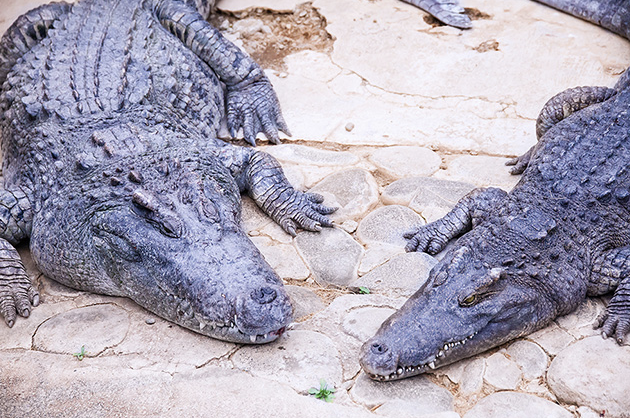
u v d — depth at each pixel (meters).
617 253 3.96
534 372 3.56
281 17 7.12
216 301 3.60
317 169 5.25
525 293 3.67
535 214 4.02
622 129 4.49
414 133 5.56
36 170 4.65
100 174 4.27
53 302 4.22
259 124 5.83
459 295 3.56
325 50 6.62
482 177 5.07
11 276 4.23
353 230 4.72
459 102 5.85
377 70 6.28
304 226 4.70
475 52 6.37
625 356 3.53
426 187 4.96
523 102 5.79
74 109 4.90
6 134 5.32
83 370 3.65
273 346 3.72
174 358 3.70
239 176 4.88
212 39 5.86
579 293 3.88
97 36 5.58
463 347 3.55
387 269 4.28
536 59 6.22
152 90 5.26
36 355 3.77
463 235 4.35
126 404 3.43
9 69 6.09
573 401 3.37
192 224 3.87
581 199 4.12
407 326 3.53
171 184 4.12
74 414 3.40
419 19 6.91
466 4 7.07
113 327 3.94
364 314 3.92
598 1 6.56
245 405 3.38
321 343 3.72
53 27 5.86
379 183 5.12
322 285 4.30
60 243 4.18
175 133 4.95
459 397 3.47
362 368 3.48
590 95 5.00
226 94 6.18
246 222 4.83
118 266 3.93
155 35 5.78
